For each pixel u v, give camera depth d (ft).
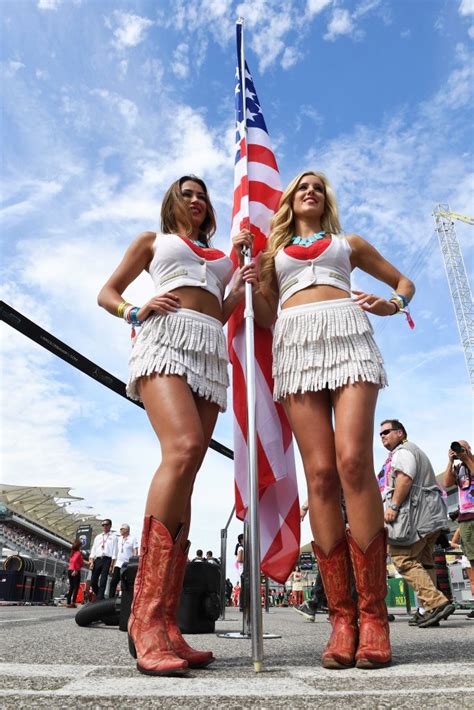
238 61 10.72
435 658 6.40
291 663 6.29
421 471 15.16
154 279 7.46
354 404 6.62
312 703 3.67
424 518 14.64
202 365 6.78
